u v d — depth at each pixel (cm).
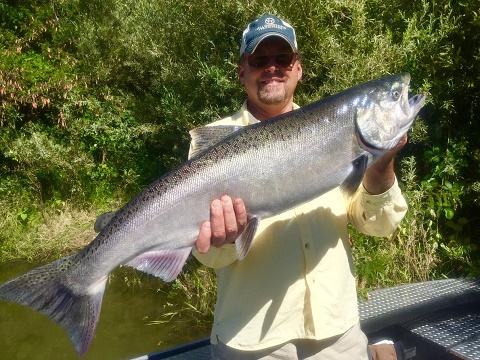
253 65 112
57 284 98
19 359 203
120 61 379
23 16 417
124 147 354
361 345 106
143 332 218
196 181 96
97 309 97
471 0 201
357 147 99
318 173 98
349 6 224
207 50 262
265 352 100
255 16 236
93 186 349
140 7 334
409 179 206
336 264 103
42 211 330
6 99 362
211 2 252
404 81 102
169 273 96
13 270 278
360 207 104
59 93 374
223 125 103
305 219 102
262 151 97
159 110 318
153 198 97
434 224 215
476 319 135
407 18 226
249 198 97
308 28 226
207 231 92
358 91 101
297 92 233
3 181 346
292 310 100
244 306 101
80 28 410
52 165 343
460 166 209
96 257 98
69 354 205
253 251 101
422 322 135
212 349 108
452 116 217
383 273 190
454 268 205
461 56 210
